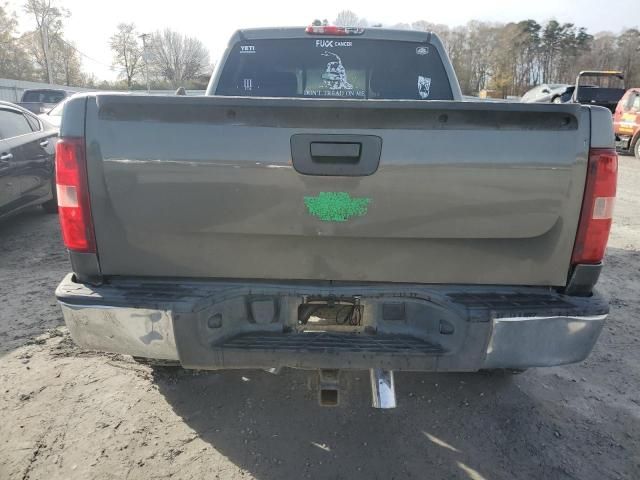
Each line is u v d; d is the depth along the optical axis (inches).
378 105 74.6
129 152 77.5
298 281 83.9
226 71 146.9
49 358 127.0
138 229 80.8
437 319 82.4
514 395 115.2
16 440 96.9
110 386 115.3
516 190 77.7
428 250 81.6
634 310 164.4
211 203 78.5
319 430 101.5
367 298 83.0
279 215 78.8
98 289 82.4
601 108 77.5
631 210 321.1
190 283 84.4
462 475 90.2
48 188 258.7
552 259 81.7
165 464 91.4
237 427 102.0
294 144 76.5
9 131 227.0
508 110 74.7
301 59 146.4
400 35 144.0
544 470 91.8
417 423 104.4
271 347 80.7
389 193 77.7
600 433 102.6
